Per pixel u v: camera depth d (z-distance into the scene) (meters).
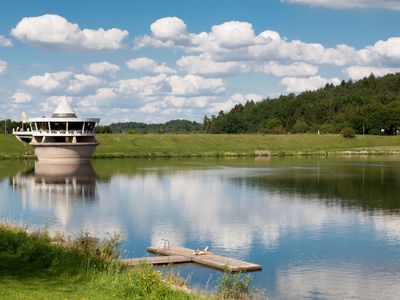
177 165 132.12
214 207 64.62
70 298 21.69
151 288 23.55
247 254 41.34
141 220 55.50
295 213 59.94
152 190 81.75
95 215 58.50
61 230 49.62
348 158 162.38
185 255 38.50
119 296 22.58
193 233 49.03
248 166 128.62
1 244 30.83
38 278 24.77
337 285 33.66
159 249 40.47
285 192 78.81
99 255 31.84
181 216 58.09
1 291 22.05
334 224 53.47
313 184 88.69
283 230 50.53
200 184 89.75
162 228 51.25
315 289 32.75
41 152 134.38
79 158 135.75
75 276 25.39
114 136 183.62
